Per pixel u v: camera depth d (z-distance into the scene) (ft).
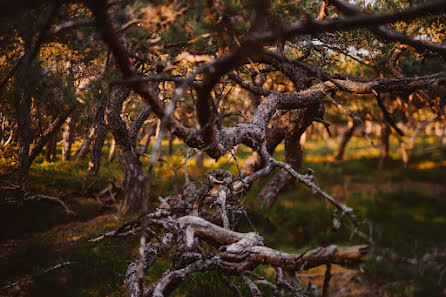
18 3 3.76
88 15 7.47
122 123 16.78
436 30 12.09
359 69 23.61
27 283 17.79
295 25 6.64
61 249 21.70
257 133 9.43
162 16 6.45
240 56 5.82
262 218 29.63
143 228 5.76
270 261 6.77
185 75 11.78
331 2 9.71
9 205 26.32
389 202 37.70
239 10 6.04
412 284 19.89
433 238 26.63
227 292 18.02
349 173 56.70
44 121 18.67
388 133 55.42
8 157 20.42
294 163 27.71
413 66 16.21
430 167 54.65
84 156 52.13
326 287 6.30
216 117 6.86
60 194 31.96
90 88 8.57
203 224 7.88
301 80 15.98
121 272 18.76
